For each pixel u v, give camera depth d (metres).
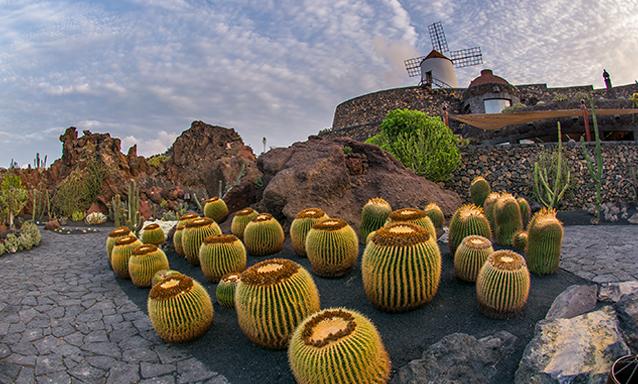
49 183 22.67
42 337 5.33
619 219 10.58
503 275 4.51
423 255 4.63
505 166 13.43
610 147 13.63
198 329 4.88
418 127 13.00
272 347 4.41
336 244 5.79
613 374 3.10
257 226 7.23
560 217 11.20
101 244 12.45
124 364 4.55
